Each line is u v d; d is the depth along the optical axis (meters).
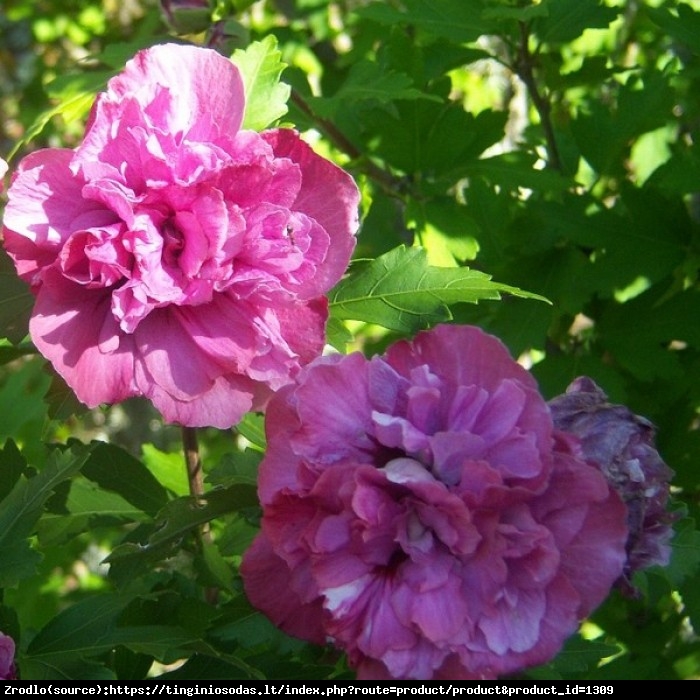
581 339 0.65
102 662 0.49
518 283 0.62
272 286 0.42
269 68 0.49
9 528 0.45
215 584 0.51
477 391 0.41
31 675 0.45
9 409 0.66
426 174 0.63
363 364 0.42
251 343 0.42
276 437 0.42
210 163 0.43
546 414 0.41
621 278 0.61
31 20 1.22
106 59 0.58
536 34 0.63
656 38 0.79
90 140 0.42
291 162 0.43
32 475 0.51
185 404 0.42
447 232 0.60
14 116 1.32
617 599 0.63
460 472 0.40
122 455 0.52
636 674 0.59
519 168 0.61
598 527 0.41
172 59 0.43
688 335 0.61
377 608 0.40
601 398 0.43
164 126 0.43
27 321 0.45
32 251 0.42
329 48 0.92
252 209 0.43
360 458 0.41
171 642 0.45
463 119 0.61
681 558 0.47
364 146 0.64
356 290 0.48
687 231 0.62
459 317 0.62
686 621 0.69
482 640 0.40
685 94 0.73
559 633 0.40
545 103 0.65
